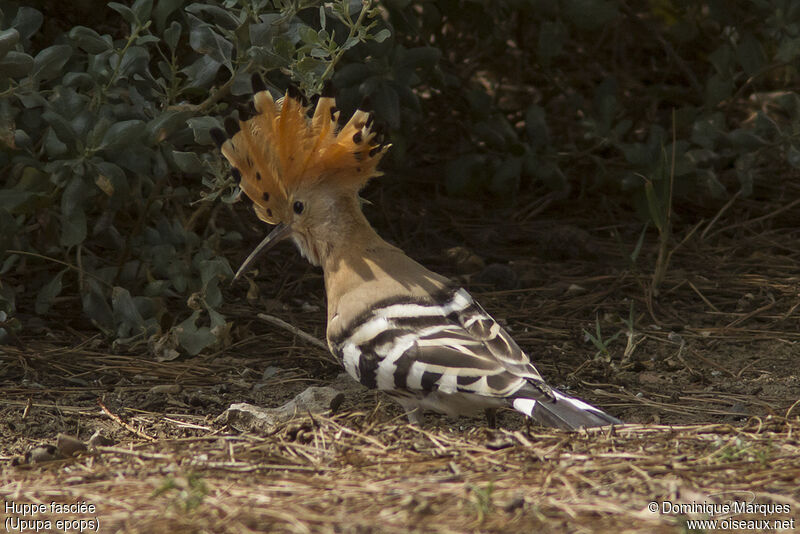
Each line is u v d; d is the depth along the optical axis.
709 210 15.27
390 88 11.98
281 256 13.62
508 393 7.17
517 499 6.07
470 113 14.47
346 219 8.57
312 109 11.55
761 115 13.52
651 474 6.66
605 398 9.52
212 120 9.80
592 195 15.89
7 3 10.83
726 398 9.44
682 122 14.39
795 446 7.27
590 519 5.90
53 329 11.32
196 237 11.16
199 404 9.41
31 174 10.38
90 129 10.02
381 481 6.61
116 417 9.03
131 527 6.00
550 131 16.20
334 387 9.77
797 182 15.76
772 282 12.70
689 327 11.45
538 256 13.90
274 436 7.87
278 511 6.08
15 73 9.51
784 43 13.54
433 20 14.05
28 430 8.73
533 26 17.08
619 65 18.64
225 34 9.91
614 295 12.45
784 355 10.60
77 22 12.52
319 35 9.66
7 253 11.58
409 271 8.24
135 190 11.20
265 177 8.64
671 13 17.06
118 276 11.35
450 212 15.37
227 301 12.23
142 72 10.31
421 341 7.53
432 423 8.83
